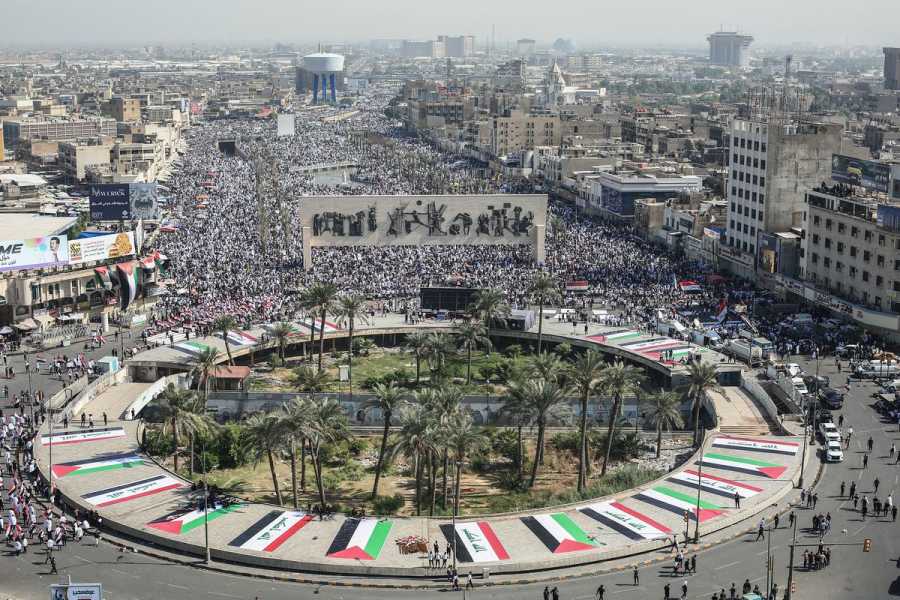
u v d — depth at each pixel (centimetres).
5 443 15975
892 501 13888
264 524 13050
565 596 11344
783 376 18438
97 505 13588
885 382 18838
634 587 11575
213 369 19075
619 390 15375
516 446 16512
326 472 15912
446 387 15900
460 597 11362
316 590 11575
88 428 16700
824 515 13412
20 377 19688
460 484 15462
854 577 11788
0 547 12575
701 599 11288
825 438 15812
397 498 14588
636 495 14050
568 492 14712
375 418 18100
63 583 11594
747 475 14738
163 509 13500
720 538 12812
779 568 12019
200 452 16038
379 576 11881
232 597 11375
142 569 12056
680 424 16512
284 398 18362
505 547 12400
